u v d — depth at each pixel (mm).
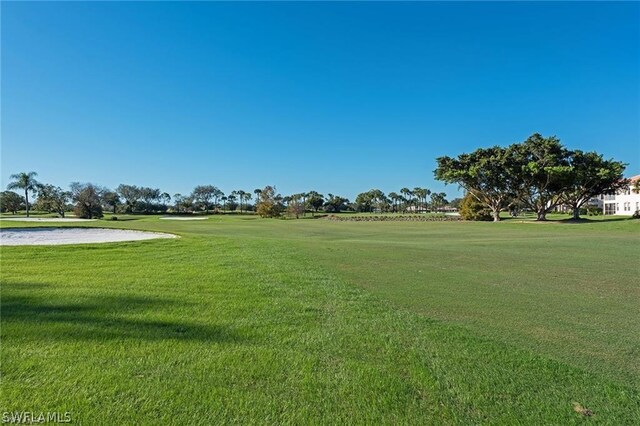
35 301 5660
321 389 3252
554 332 4777
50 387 3156
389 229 31266
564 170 38438
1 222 32375
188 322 4828
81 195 63531
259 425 2750
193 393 3119
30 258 10492
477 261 10664
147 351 3873
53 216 65812
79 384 3211
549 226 33219
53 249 12109
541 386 3391
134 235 19219
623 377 3586
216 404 2977
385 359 3873
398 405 3053
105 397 3033
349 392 3219
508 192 48062
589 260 11031
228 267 9070
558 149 40781
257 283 7277
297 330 4656
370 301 6168
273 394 3152
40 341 4066
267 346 4117
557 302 6234
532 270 9250
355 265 9766
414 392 3250
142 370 3473
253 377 3412
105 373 3395
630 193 66438
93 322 4719
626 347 4309
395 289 7105
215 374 3439
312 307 5688
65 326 4543
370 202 121625
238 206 106438
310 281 7598
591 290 7141
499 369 3697
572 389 3352
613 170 40281
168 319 4922
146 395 3070
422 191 126438
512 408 3041
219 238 16469
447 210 122062
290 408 2963
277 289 6816
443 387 3338
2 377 3293
